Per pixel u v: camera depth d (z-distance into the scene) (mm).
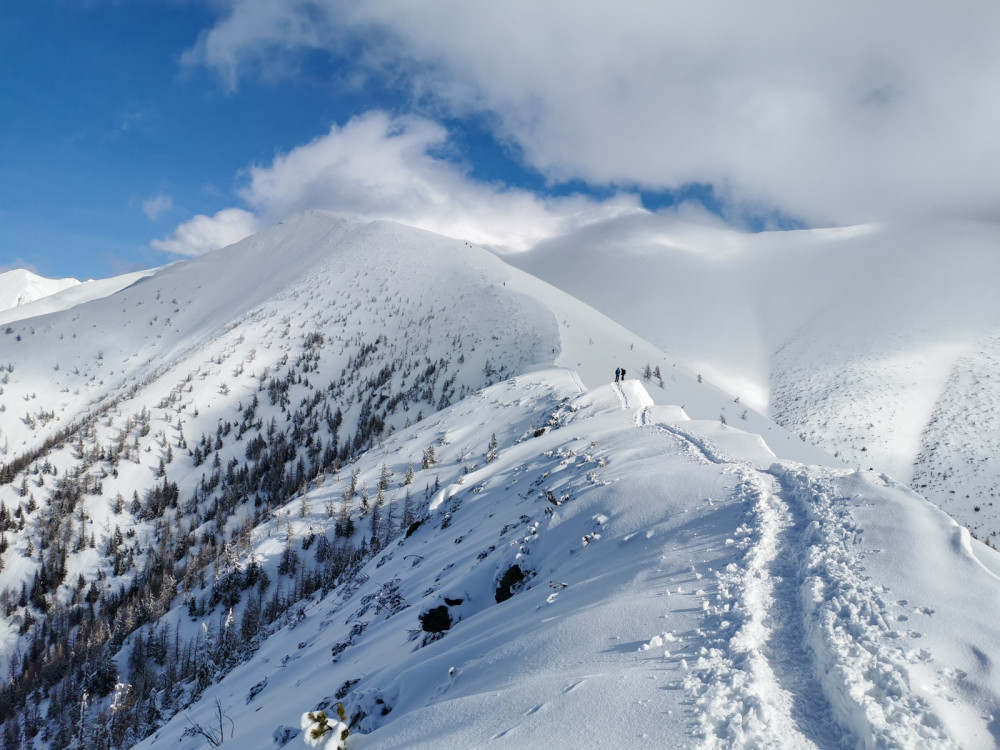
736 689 5504
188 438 142125
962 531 7965
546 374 74062
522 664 7195
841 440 117875
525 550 13695
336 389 155375
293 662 19359
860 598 6738
